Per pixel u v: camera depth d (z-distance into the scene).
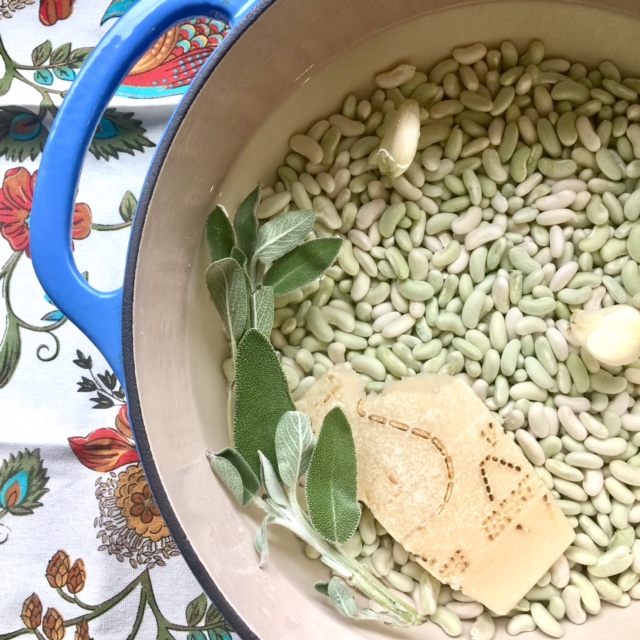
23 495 0.33
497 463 0.29
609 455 0.30
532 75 0.30
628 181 0.30
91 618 0.32
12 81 0.34
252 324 0.27
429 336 0.30
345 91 0.30
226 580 0.25
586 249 0.30
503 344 0.30
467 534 0.28
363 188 0.31
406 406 0.29
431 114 0.30
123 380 0.24
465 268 0.31
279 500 0.26
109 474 0.33
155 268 0.25
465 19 0.29
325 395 0.29
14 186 0.34
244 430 0.26
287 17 0.25
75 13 0.34
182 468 0.26
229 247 0.28
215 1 0.24
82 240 0.33
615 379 0.29
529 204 0.31
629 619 0.29
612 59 0.30
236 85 0.26
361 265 0.30
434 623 0.29
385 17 0.28
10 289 0.34
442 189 0.31
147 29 0.24
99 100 0.24
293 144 0.30
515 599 0.29
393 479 0.29
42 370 0.33
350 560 0.27
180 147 0.25
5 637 0.32
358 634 0.28
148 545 0.32
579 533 0.30
